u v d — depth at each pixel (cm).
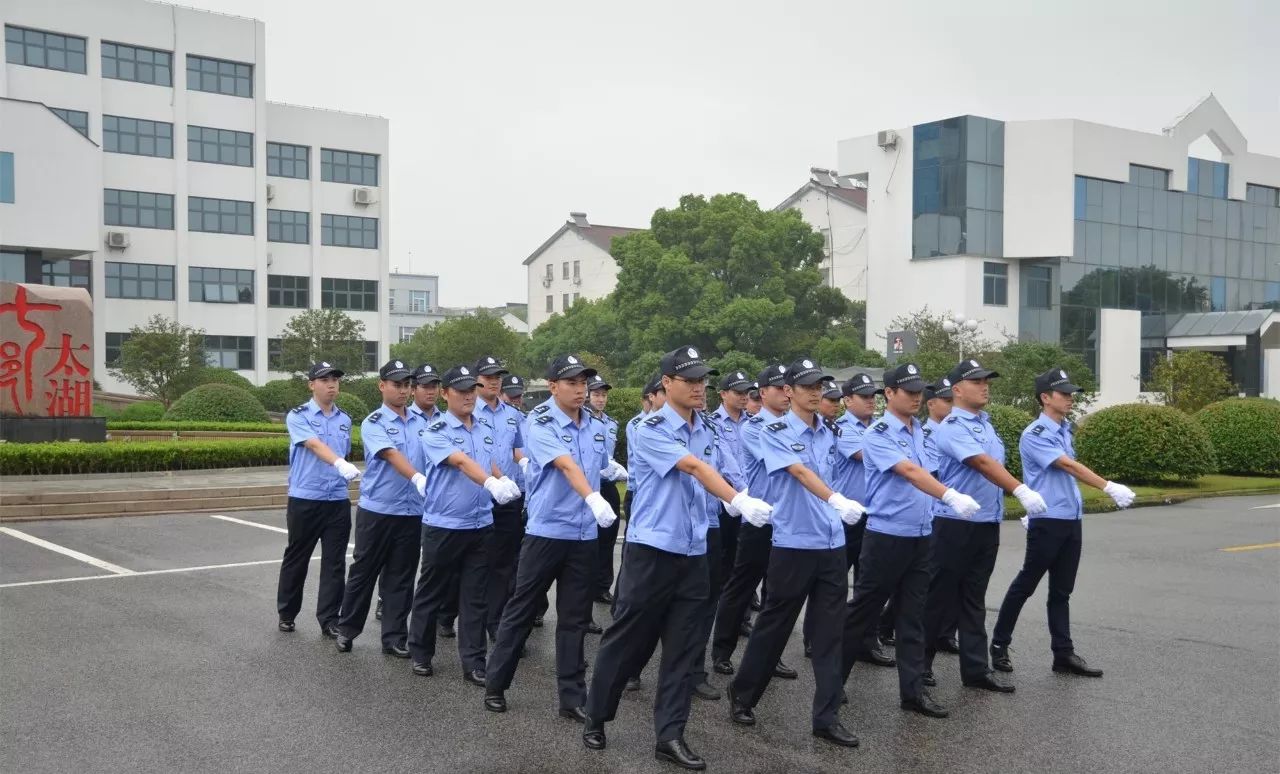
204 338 3756
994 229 3900
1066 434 702
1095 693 647
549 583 605
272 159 4381
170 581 986
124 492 1455
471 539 670
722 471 673
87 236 3422
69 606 876
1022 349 3164
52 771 510
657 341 3972
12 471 1577
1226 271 4425
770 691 657
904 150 4031
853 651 624
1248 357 4069
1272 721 591
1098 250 4034
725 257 4097
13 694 632
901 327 3741
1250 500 1748
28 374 1853
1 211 3262
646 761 528
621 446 1770
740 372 786
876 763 525
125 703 616
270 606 884
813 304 4184
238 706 611
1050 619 696
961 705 625
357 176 4591
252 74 4166
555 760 528
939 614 660
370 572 733
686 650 532
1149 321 4197
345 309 4556
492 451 704
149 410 3019
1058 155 3841
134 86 3888
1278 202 4631
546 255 6781
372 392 3697
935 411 747
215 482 1611
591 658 739
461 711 607
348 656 727
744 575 696
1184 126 4234
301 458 781
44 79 3662
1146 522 1458
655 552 529
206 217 4084
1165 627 823
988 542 657
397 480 725
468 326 4453
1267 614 870
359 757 530
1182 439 1808
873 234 4159
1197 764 523
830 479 600
